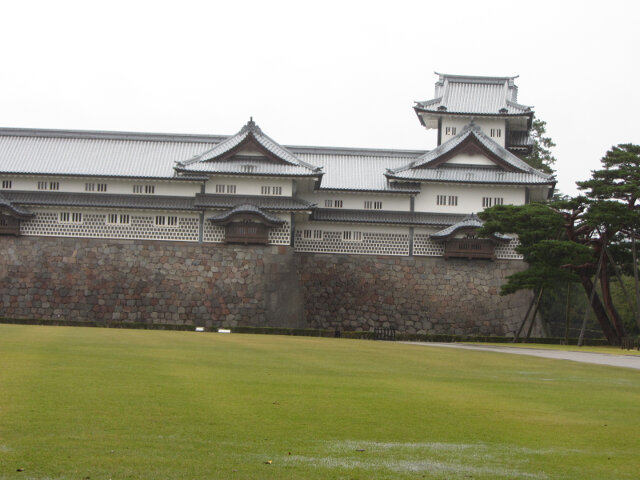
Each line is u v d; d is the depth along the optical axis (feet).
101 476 52.39
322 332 264.11
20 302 281.33
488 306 291.58
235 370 109.50
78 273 283.38
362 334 263.49
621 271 280.51
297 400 83.30
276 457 58.80
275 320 280.92
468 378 114.52
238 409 76.23
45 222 286.87
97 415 70.18
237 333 250.98
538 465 59.16
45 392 80.59
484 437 68.33
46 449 58.08
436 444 65.05
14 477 51.19
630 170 246.88
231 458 57.98
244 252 283.59
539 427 73.56
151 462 55.98
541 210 246.68
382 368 125.08
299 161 295.07
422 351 174.19
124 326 263.90
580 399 93.81
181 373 101.96
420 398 88.63
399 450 62.49
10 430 63.26
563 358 169.78
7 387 82.69
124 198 291.79
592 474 56.90
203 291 281.74
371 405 82.17
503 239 290.15
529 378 118.83
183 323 280.10
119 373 98.53
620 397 97.35
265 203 289.12
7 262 283.38
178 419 70.13
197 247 284.41
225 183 294.25
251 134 295.07
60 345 138.31
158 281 282.56
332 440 65.00
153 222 287.69
